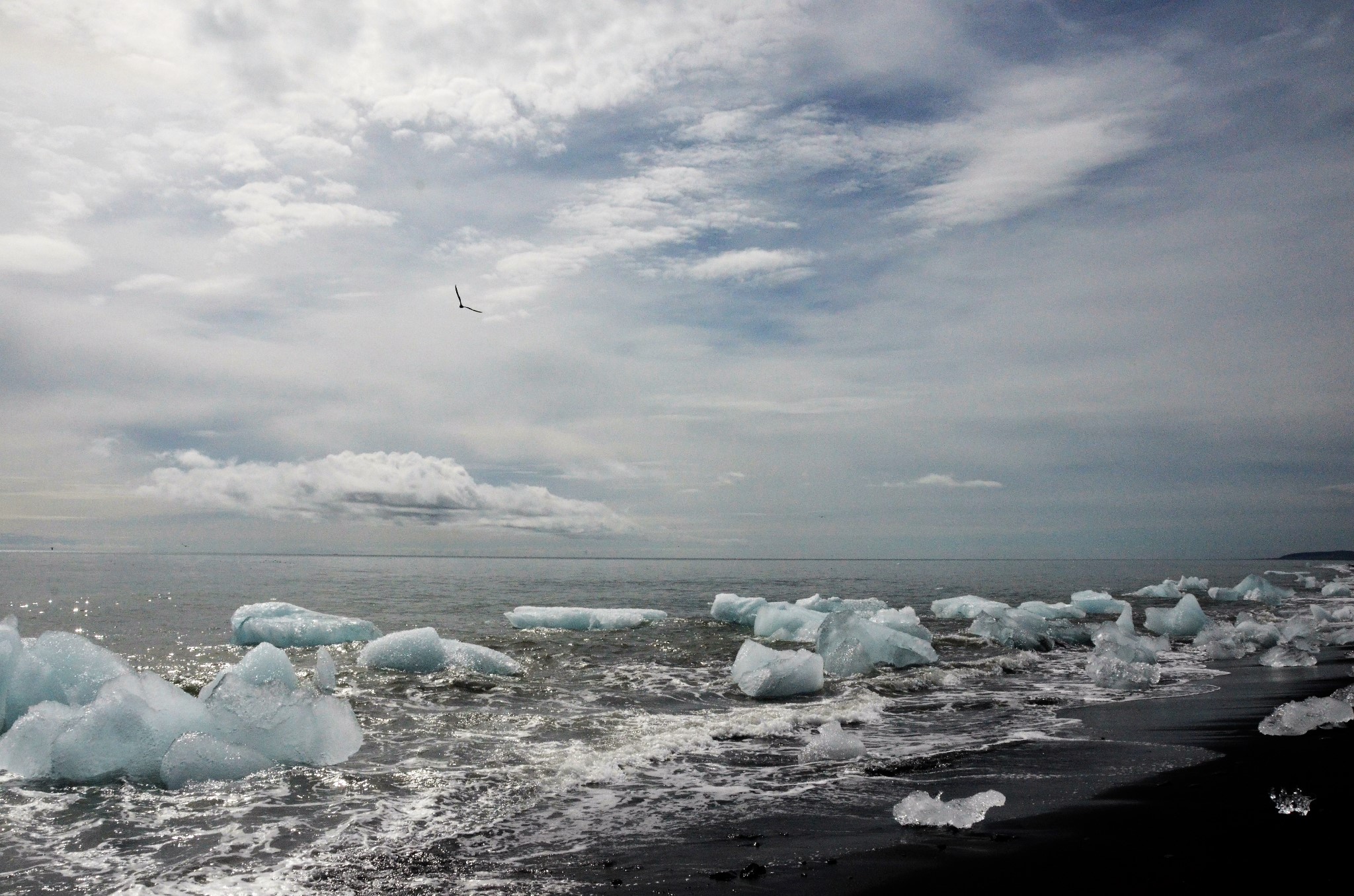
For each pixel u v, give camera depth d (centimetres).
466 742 681
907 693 943
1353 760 580
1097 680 1029
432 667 1023
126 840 456
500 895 379
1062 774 566
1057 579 3947
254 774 576
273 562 7312
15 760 576
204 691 790
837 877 388
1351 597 2469
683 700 883
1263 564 8588
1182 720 766
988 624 1425
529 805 517
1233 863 386
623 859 422
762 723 745
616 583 3222
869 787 552
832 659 1086
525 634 1420
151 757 577
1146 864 388
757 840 446
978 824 460
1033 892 359
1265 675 1062
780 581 3478
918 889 368
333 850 440
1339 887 355
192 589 2528
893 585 3195
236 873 410
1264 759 591
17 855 435
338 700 678
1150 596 2556
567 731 720
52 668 708
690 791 546
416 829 472
